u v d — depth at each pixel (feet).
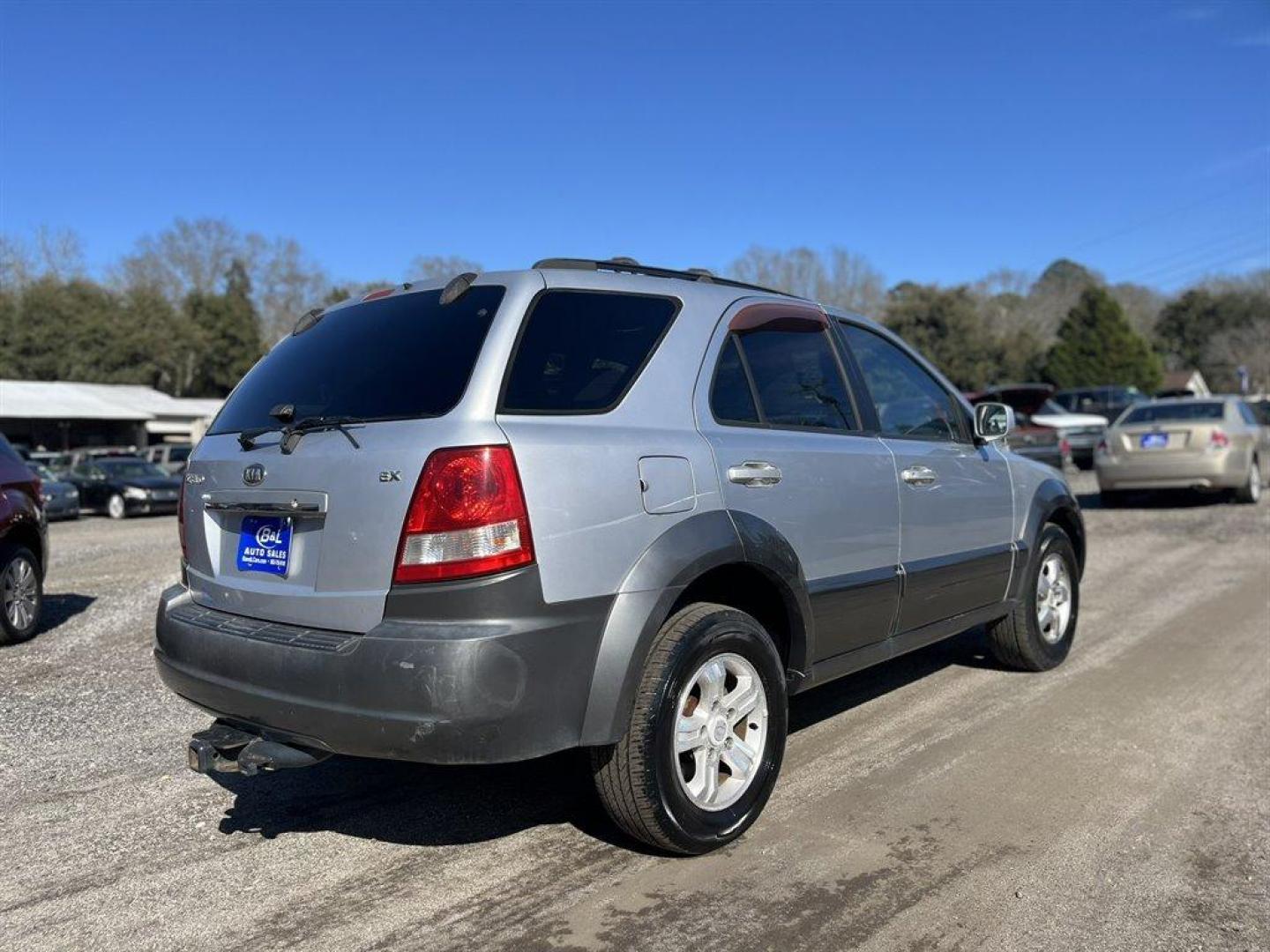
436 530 9.12
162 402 164.35
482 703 8.93
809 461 12.19
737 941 9.13
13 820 12.12
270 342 231.71
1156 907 9.72
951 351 174.81
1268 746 14.20
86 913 9.84
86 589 30.50
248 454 10.82
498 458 9.24
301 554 10.09
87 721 16.12
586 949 9.03
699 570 10.39
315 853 11.12
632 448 10.21
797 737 14.80
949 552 14.98
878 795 12.52
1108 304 186.60
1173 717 15.57
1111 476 42.91
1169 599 24.66
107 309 183.21
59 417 138.00
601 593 9.70
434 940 9.23
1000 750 14.11
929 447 14.87
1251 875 10.38
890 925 9.40
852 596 12.76
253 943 9.22
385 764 13.93
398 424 9.71
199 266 230.68
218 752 10.63
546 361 10.19
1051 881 10.25
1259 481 44.88
